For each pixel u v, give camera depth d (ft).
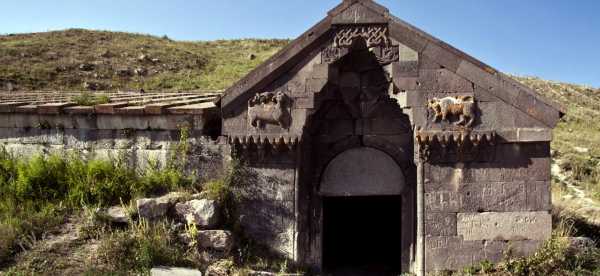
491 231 33.17
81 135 39.37
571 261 32.53
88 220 33.88
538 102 32.24
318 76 33.68
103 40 150.71
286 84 34.24
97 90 108.58
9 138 41.22
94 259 31.17
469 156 33.22
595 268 32.09
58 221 34.32
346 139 37.70
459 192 33.35
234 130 35.24
